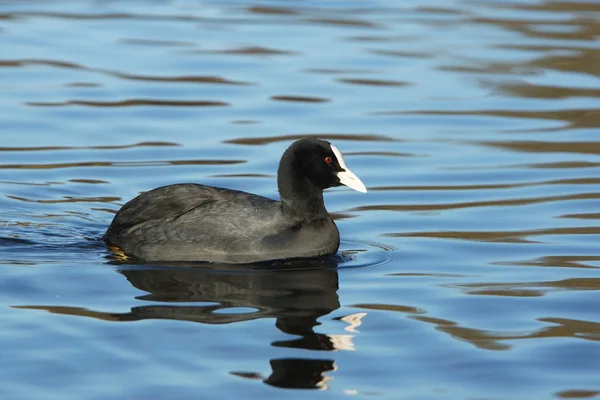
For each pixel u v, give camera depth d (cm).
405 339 1123
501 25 2956
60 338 1098
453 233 1569
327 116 2200
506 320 1195
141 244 1424
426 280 1345
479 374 1036
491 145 2044
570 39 2802
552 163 1933
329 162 1438
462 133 2116
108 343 1087
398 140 2069
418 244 1515
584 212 1664
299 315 1191
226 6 3186
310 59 2600
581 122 2183
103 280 1301
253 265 1386
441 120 2192
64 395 966
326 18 3038
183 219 1428
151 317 1166
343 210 1700
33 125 2106
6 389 977
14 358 1045
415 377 1026
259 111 2222
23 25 2877
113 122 2134
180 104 2256
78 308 1193
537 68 2559
